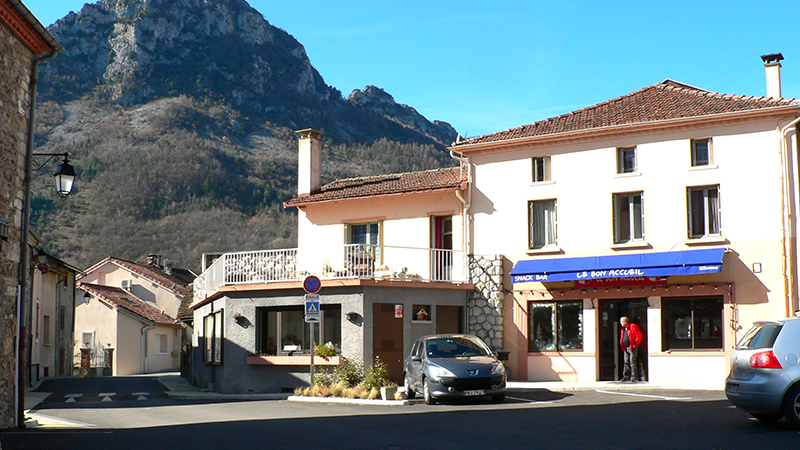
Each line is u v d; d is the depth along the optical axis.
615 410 14.84
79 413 17.50
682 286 22.48
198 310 30.30
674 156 23.16
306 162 29.94
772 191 21.86
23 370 14.41
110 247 84.44
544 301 24.45
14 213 14.41
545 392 20.28
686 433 11.31
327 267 23.38
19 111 14.58
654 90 25.95
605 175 24.00
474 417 14.06
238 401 20.64
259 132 150.12
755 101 22.67
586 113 25.69
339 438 11.45
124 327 50.78
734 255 22.06
